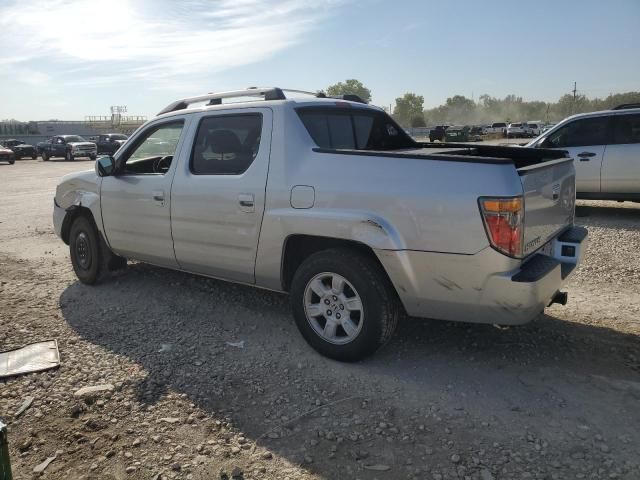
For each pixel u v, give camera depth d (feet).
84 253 19.40
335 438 9.95
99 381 12.30
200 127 15.37
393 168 11.60
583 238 13.23
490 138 197.98
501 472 8.89
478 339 14.07
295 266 14.07
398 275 11.61
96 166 17.33
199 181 14.93
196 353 13.70
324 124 14.43
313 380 12.14
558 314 15.79
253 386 11.95
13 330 15.31
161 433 10.25
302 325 13.32
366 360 13.03
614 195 31.60
